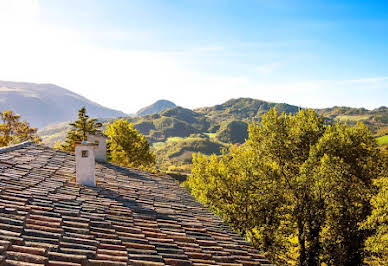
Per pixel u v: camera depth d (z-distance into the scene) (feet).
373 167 59.21
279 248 56.34
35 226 15.72
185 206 30.30
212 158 67.51
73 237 16.11
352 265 55.98
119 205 24.00
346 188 56.39
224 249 21.90
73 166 32.76
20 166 26.43
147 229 20.84
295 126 65.16
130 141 118.83
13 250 12.89
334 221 56.44
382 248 46.50
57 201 20.40
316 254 55.77
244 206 59.47
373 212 48.49
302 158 62.69
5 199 18.06
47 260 13.05
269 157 64.59
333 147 56.70
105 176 33.63
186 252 19.30
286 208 56.70
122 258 15.56
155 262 16.56
